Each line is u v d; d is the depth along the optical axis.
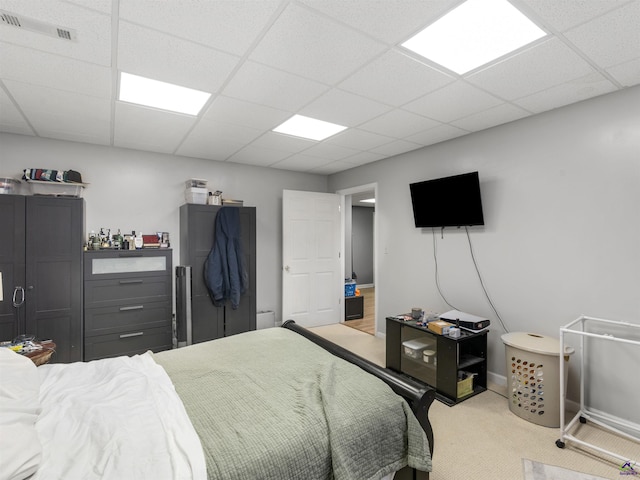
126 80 2.17
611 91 2.29
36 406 1.29
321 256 4.99
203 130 3.14
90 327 3.21
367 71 2.04
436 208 3.43
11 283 2.88
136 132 3.19
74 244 3.12
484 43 1.75
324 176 5.35
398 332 3.21
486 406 2.63
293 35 1.68
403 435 1.49
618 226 2.29
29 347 2.18
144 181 3.87
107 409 1.35
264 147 3.72
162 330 3.56
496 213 3.02
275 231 4.86
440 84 2.20
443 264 3.53
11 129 3.09
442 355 2.78
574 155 2.50
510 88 2.25
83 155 3.53
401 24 1.60
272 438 1.23
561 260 2.58
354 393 1.56
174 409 1.38
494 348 3.05
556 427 2.33
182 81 2.17
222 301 3.94
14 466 0.95
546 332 2.67
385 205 4.25
